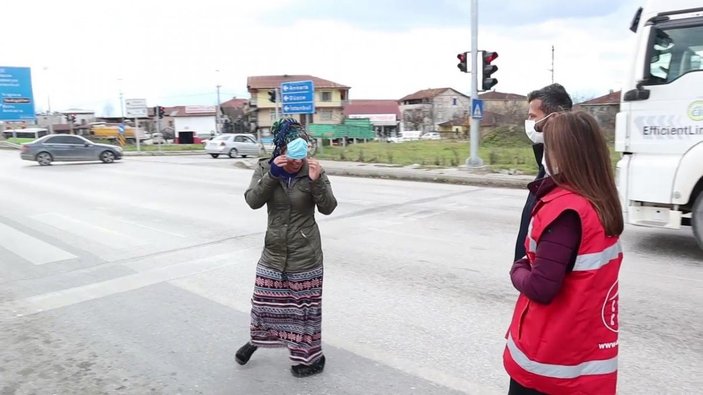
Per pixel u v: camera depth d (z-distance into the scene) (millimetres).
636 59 6484
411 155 26938
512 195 12750
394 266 6320
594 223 1895
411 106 105188
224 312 4855
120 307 5020
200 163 26750
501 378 3525
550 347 1981
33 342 4238
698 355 3807
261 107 80938
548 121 2107
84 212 10703
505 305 4906
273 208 3498
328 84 82750
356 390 3406
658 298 5047
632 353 3852
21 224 9406
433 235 8117
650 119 6426
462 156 24984
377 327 4434
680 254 6793
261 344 3693
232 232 8484
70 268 6418
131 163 26594
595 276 1912
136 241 7879
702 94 6047
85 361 3883
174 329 4465
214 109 77938
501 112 67500
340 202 11742
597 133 1985
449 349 3984
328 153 28250
